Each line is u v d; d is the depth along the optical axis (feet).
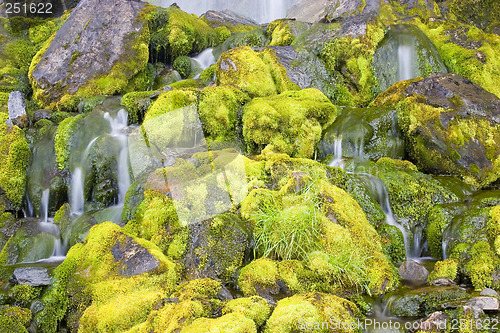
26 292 11.29
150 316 10.05
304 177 13.74
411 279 12.07
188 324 9.62
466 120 16.71
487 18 29.53
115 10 24.39
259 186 14.16
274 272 11.59
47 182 17.48
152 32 25.86
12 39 25.64
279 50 21.16
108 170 17.17
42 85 22.04
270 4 34.42
